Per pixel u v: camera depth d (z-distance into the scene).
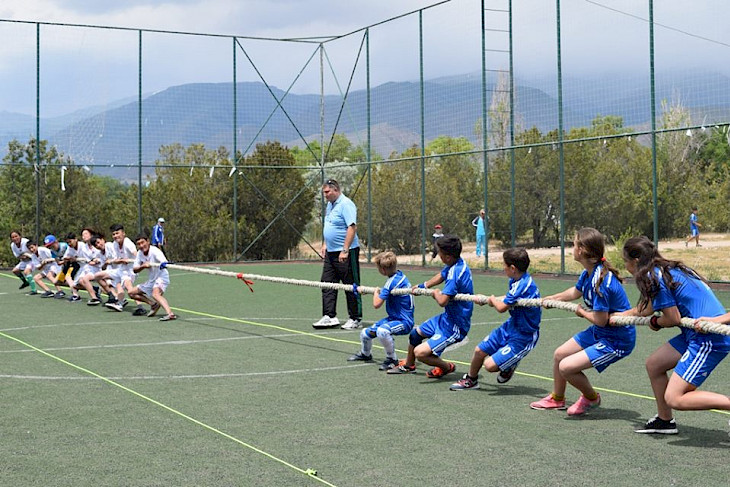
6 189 26.73
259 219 29.53
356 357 9.11
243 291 18.00
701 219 19.12
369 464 5.26
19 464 5.33
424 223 24.88
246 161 29.09
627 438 5.85
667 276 5.65
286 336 11.16
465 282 7.77
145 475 5.07
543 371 8.45
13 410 6.86
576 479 4.93
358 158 28.20
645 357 9.13
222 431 6.12
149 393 7.50
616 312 6.28
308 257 30.59
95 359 9.37
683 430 6.05
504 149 21.83
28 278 18.03
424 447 5.64
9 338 11.13
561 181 20.41
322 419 6.47
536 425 6.24
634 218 20.39
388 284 8.51
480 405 6.93
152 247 13.23
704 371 5.58
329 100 29.30
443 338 7.88
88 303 15.58
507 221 23.05
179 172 28.50
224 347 10.20
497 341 7.31
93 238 15.41
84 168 27.34
